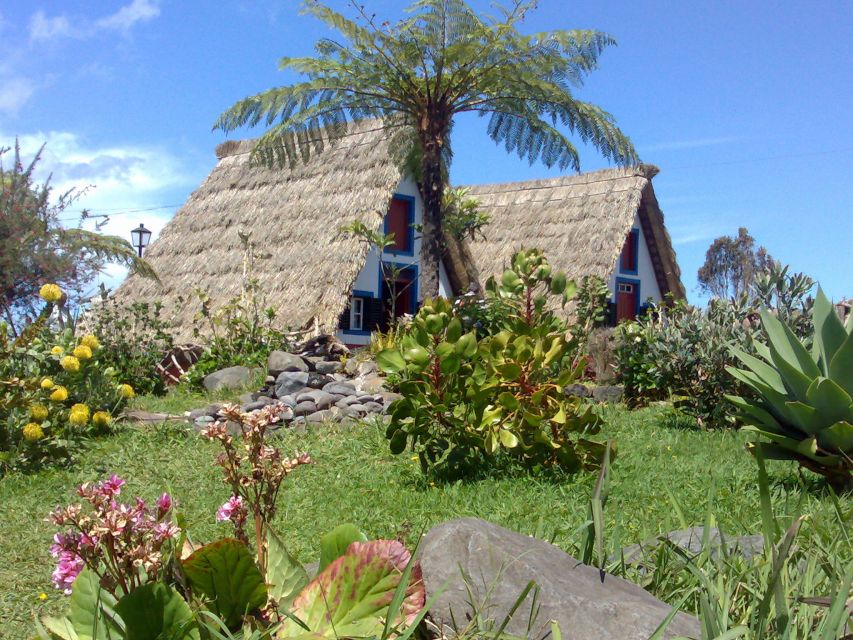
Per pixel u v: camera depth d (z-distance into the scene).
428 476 6.29
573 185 24.88
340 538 2.69
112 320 13.89
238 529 2.65
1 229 16.55
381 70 14.72
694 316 9.28
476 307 12.80
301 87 14.92
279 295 18.91
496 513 5.08
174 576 2.44
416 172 20.94
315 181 21.52
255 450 2.67
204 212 23.69
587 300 14.13
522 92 15.20
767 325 5.92
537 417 6.01
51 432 7.52
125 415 9.20
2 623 3.82
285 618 2.44
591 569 2.66
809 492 5.44
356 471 6.79
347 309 21.27
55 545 2.30
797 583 2.58
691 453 7.36
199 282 21.12
